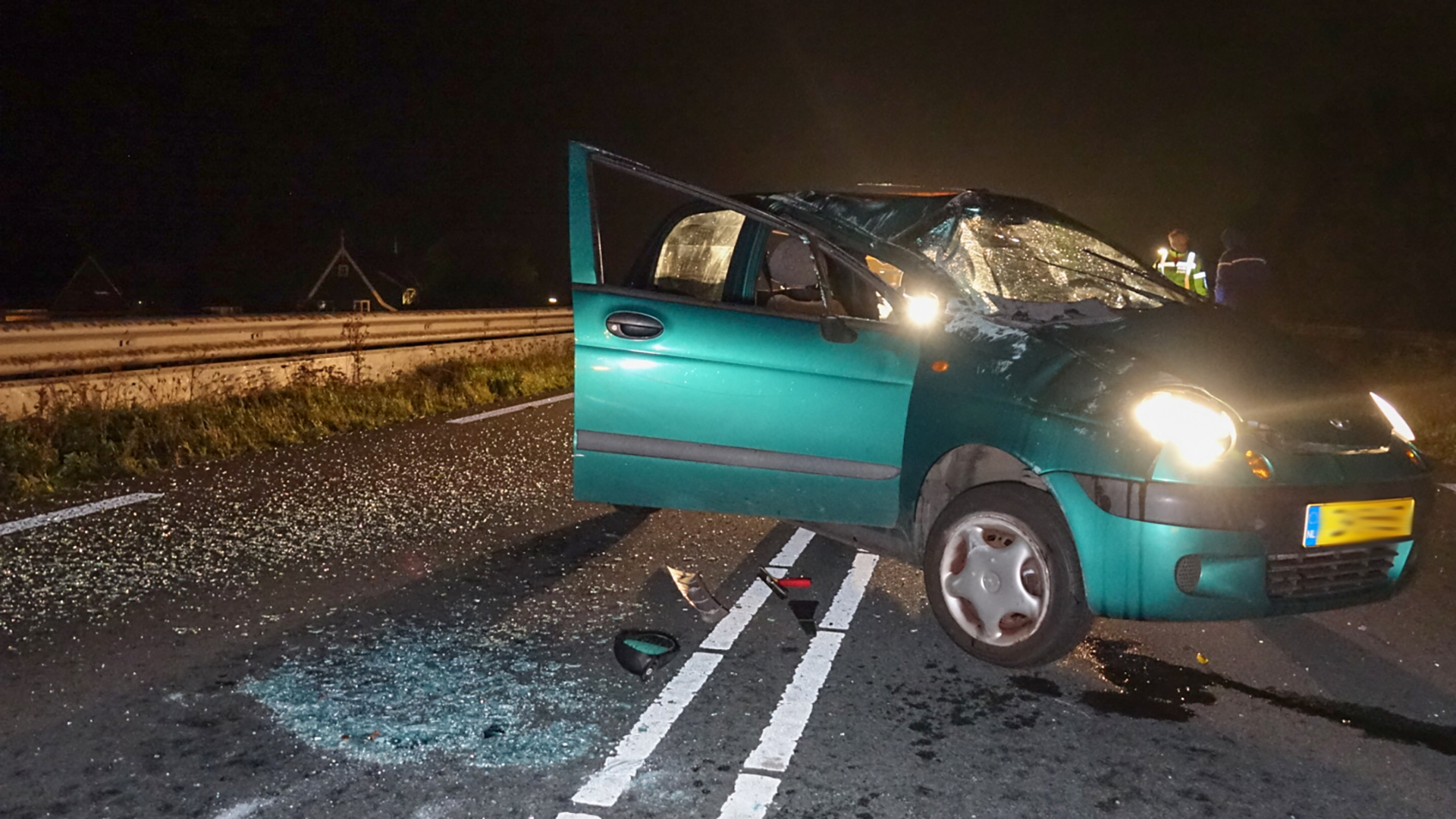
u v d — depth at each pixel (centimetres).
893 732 333
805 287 494
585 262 450
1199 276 1041
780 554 526
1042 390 380
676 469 441
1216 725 345
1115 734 336
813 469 423
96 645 385
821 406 421
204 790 287
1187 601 356
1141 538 353
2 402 701
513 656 388
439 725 330
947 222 465
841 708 350
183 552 501
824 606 452
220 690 351
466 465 725
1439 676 391
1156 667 393
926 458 402
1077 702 360
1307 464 362
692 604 446
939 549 402
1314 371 405
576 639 407
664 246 518
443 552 515
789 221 437
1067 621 371
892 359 415
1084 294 457
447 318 1216
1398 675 391
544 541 538
